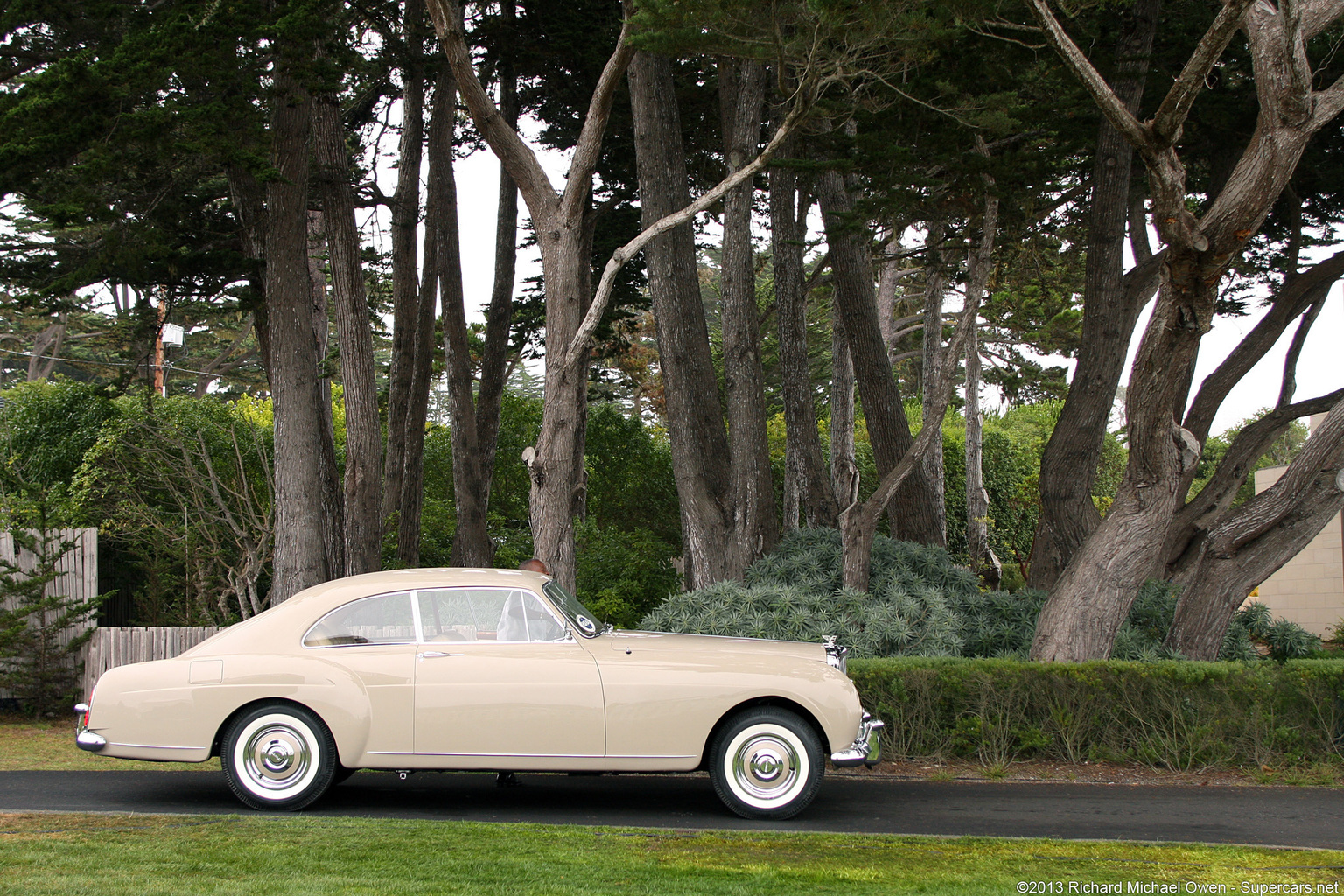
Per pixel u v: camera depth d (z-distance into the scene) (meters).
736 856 5.83
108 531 17.38
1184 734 9.31
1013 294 31.17
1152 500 10.26
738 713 7.17
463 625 7.26
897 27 10.12
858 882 5.33
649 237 11.26
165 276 16.50
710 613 12.17
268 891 4.96
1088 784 8.61
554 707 7.00
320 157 17.45
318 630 7.24
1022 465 29.50
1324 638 24.67
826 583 13.25
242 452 18.91
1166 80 13.98
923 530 16.41
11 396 20.50
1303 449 11.30
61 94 11.04
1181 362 9.65
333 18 13.50
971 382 25.58
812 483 16.64
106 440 17.92
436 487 26.27
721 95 16.72
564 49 17.50
